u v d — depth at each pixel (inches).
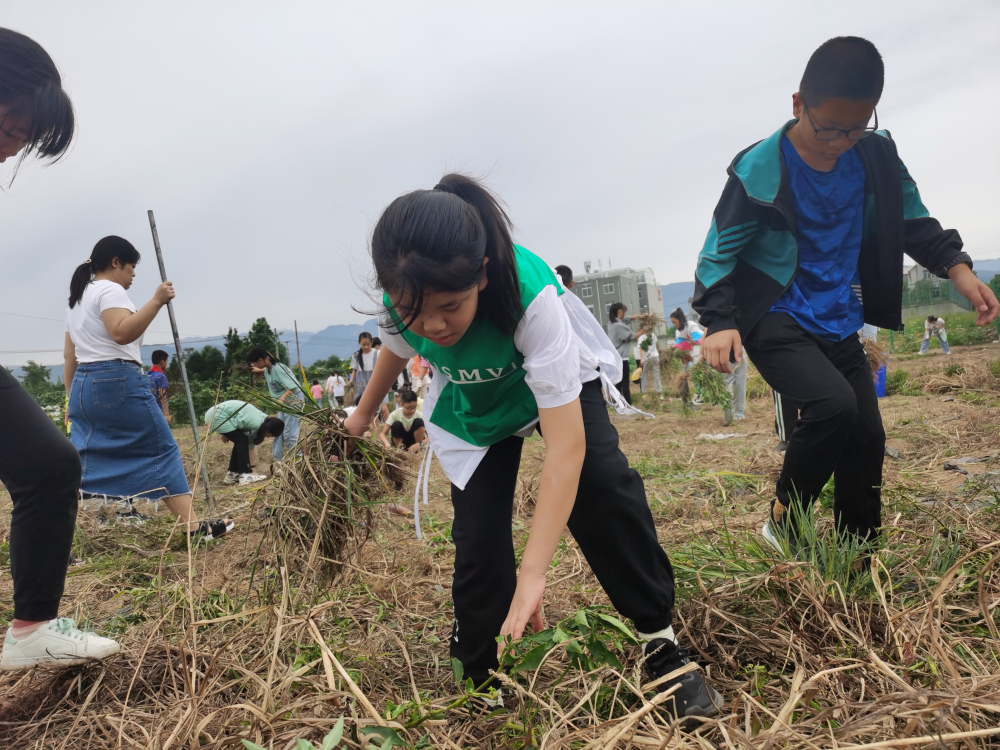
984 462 168.9
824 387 92.7
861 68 86.0
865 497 101.9
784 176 96.7
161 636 92.8
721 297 99.4
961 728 54.0
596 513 69.2
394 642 95.5
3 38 72.1
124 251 165.2
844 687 67.1
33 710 81.5
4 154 76.2
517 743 61.5
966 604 85.0
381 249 57.1
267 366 274.4
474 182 65.2
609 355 78.9
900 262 102.2
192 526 164.2
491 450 76.9
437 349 73.0
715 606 85.2
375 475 93.7
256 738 60.7
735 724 62.0
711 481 176.4
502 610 74.4
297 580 89.3
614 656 66.0
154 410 164.2
